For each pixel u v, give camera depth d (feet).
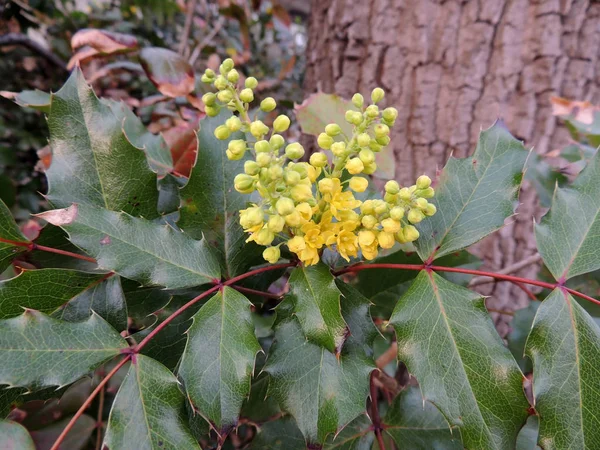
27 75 1.79
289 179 0.43
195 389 0.44
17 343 0.44
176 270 0.50
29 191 1.62
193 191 0.56
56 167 0.55
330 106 0.89
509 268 0.96
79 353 0.46
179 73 0.95
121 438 0.43
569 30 1.23
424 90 1.32
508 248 1.29
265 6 2.27
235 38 2.29
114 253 0.49
